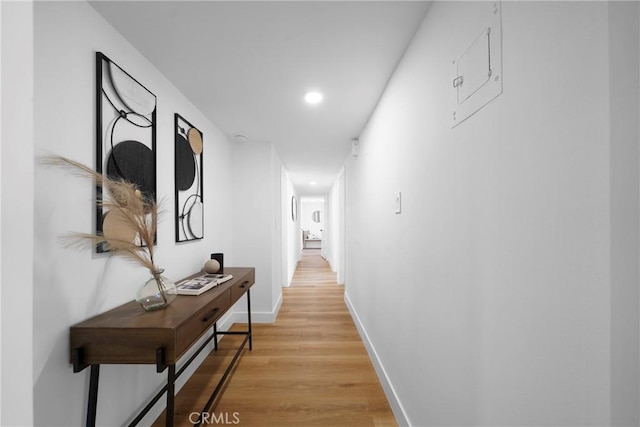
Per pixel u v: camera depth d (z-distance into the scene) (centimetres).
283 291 479
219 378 209
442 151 107
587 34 51
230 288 182
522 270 66
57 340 99
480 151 83
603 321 49
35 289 92
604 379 49
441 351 109
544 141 60
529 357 64
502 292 73
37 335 93
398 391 165
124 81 135
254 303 328
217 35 138
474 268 86
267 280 328
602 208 48
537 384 62
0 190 49
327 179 600
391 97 177
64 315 102
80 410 107
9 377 50
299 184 670
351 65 165
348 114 241
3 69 50
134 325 107
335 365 228
